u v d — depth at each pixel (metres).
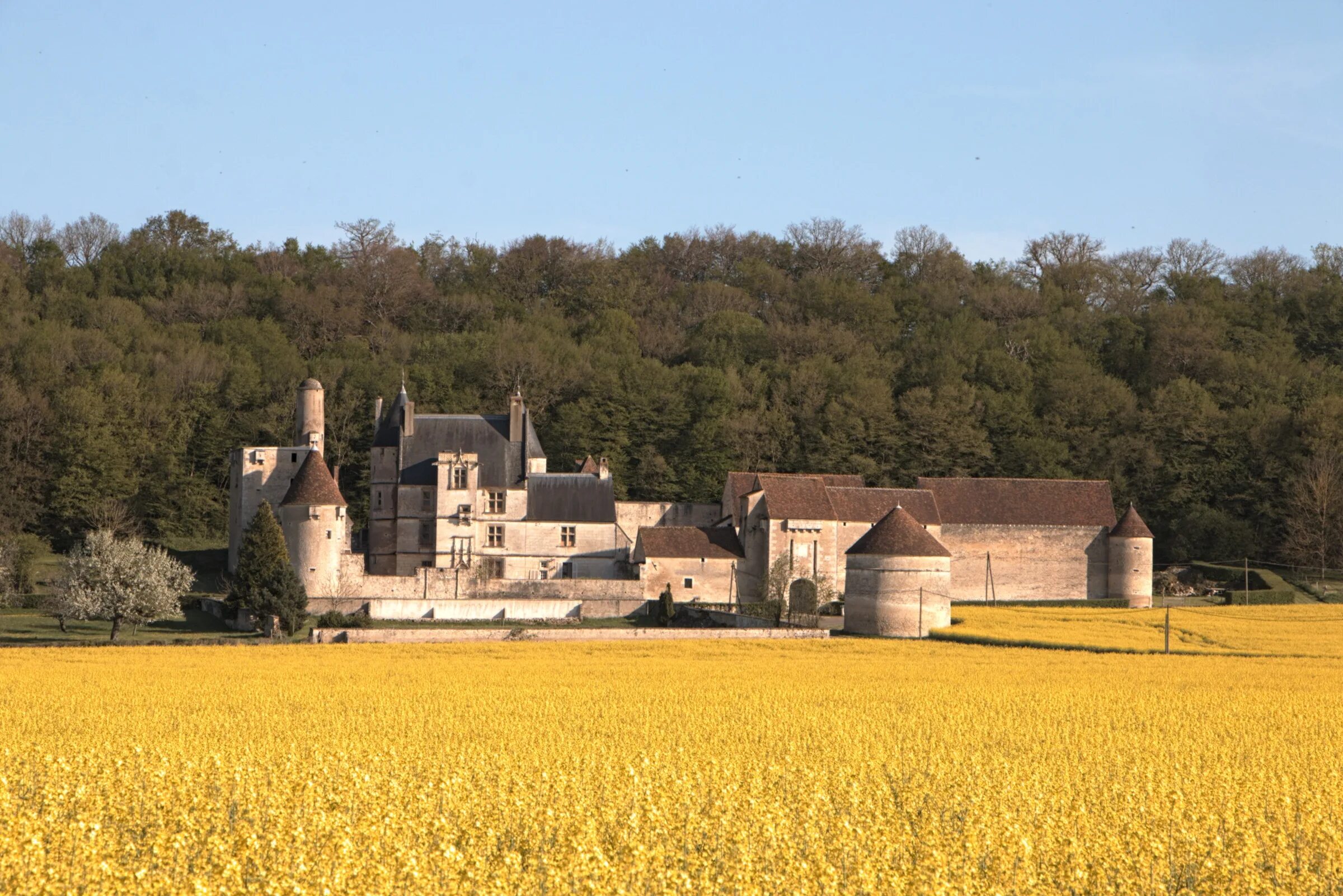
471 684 67.50
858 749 47.72
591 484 127.94
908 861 30.73
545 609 114.06
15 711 55.72
